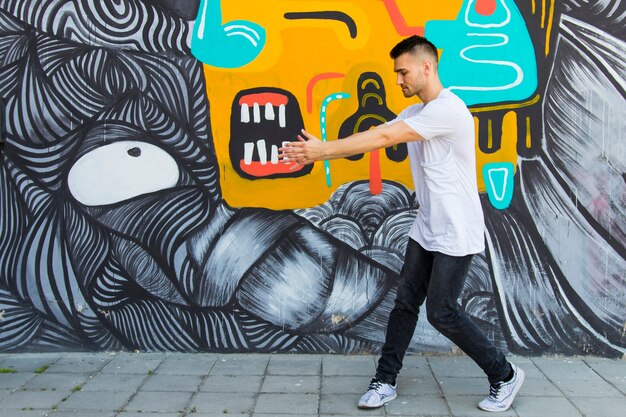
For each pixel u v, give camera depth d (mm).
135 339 4059
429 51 3164
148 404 3293
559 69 3867
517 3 3861
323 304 4000
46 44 3939
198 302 4020
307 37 3895
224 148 3951
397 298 3375
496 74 3885
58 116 3963
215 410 3223
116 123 3965
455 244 3115
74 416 3150
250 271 4000
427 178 3174
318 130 3930
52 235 4012
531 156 3900
